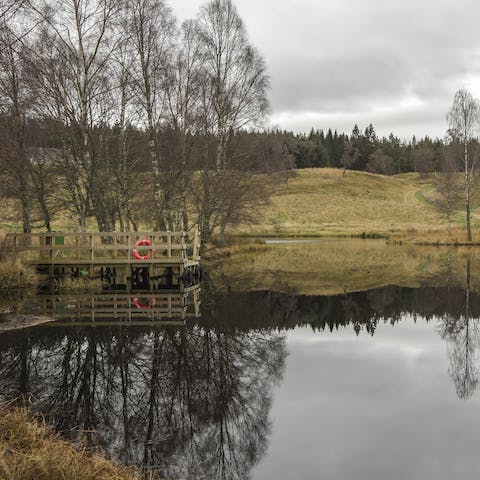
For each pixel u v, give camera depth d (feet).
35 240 84.38
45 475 14.16
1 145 61.46
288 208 255.50
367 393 25.93
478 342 36.88
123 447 19.97
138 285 64.95
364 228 206.08
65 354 32.53
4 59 52.75
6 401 23.24
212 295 56.95
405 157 483.10
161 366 30.40
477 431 21.20
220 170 90.43
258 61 90.63
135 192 75.66
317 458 18.86
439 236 143.64
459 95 140.97
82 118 61.36
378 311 48.47
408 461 18.61
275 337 38.04
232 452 19.35
